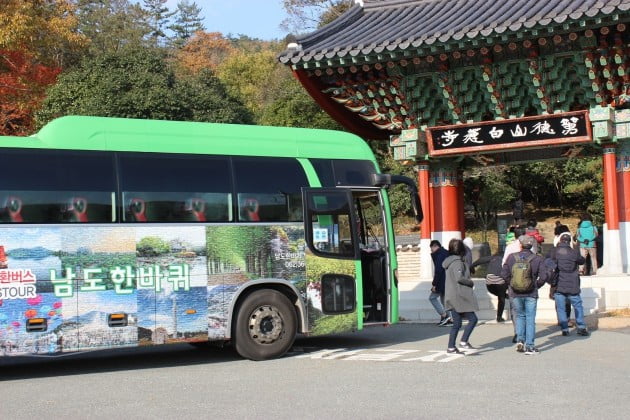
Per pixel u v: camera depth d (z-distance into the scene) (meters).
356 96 20.30
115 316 11.48
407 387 9.52
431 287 19.22
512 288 12.52
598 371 10.56
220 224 12.41
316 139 13.66
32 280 10.94
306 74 19.66
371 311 14.17
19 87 36.66
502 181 42.09
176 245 12.02
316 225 13.28
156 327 11.78
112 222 11.58
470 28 17.30
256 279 12.61
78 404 8.95
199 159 12.39
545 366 11.07
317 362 12.13
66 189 11.29
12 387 10.53
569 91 18.94
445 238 20.89
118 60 34.69
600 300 18.11
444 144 19.98
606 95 18.72
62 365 13.01
